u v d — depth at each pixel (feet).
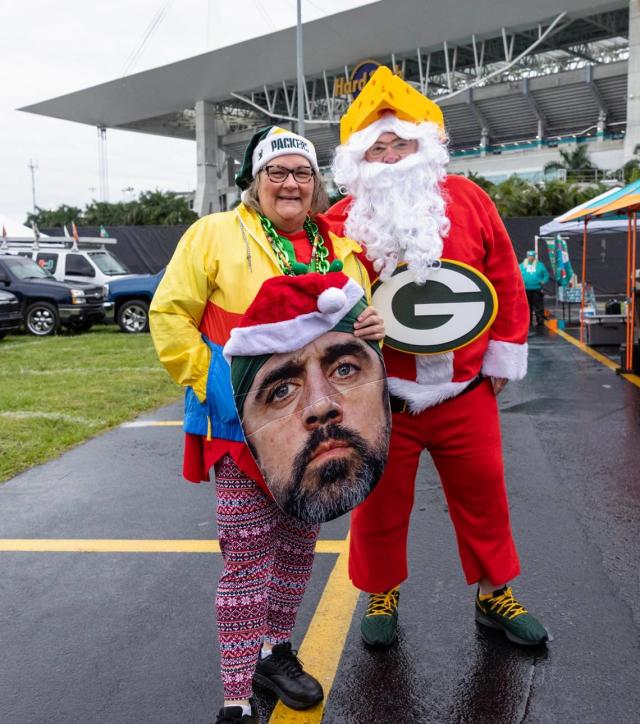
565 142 235.61
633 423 20.83
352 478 7.17
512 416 22.25
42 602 10.61
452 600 10.24
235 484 7.25
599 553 11.66
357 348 7.12
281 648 8.21
